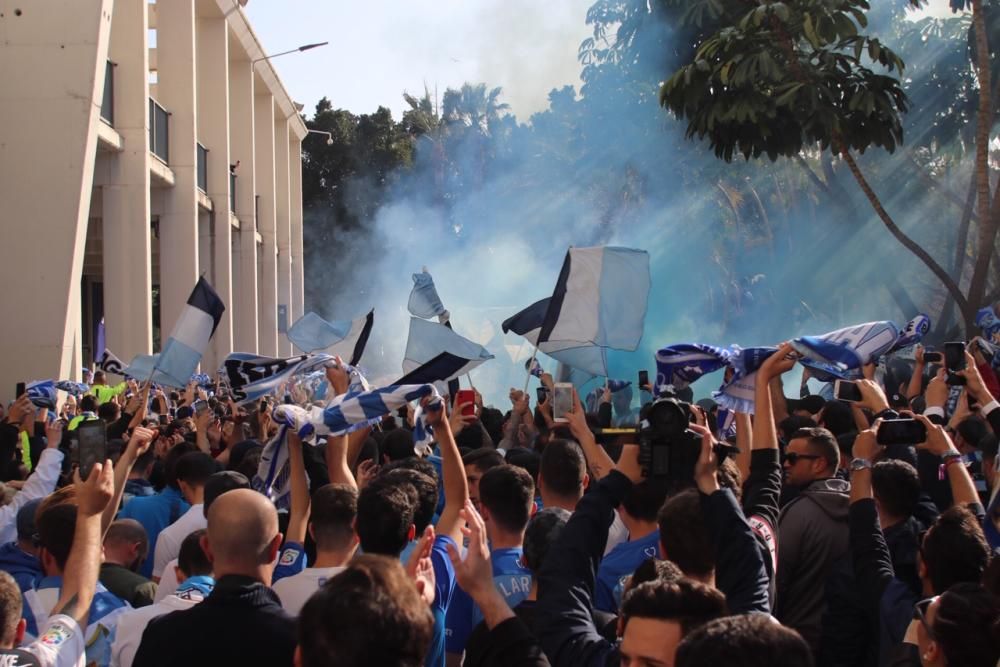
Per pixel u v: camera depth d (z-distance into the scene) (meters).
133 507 6.68
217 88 26.78
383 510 3.86
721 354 5.04
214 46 26.83
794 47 12.53
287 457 5.01
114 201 19.70
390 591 2.41
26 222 16.31
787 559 4.89
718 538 3.27
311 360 6.06
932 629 3.06
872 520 4.10
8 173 16.34
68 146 16.39
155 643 3.32
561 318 6.04
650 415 3.39
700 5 15.08
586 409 9.95
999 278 18.23
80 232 16.45
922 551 3.83
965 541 3.69
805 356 4.46
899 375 9.81
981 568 3.68
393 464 4.92
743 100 12.01
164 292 23.38
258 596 3.37
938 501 6.22
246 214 30.72
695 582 2.76
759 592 3.19
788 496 5.13
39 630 4.08
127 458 4.23
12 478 8.22
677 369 5.09
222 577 3.40
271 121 34.47
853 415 6.73
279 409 4.54
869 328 4.60
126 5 19.78
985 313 8.10
